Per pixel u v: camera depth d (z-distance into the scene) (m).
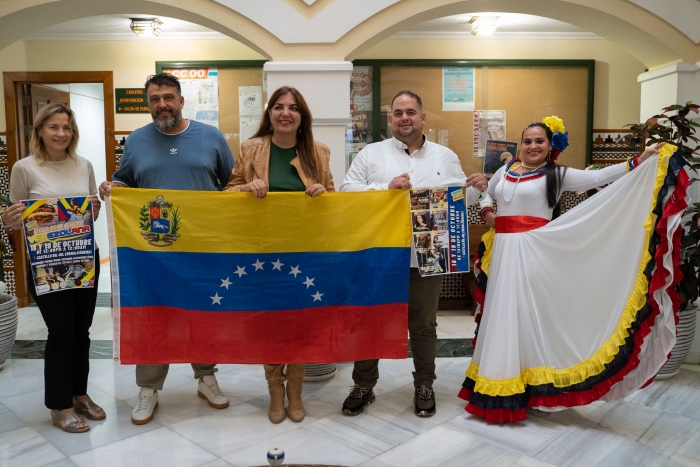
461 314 5.29
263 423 2.84
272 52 3.71
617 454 2.48
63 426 2.74
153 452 2.52
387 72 5.31
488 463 2.40
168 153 2.81
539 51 5.37
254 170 2.81
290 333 2.80
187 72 5.35
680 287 3.35
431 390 2.94
